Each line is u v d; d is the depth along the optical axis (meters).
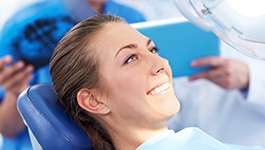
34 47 1.76
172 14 1.99
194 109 1.90
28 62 1.75
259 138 1.92
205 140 1.07
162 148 1.04
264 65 1.83
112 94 1.05
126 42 1.06
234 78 1.79
